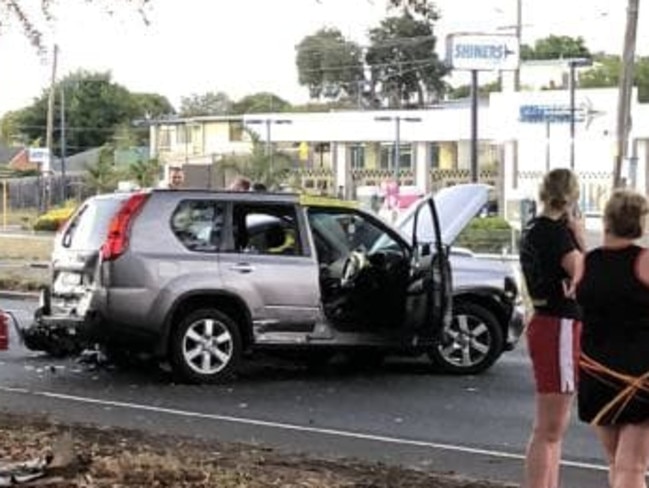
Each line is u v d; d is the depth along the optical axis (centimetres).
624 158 3419
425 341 1195
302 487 673
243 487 659
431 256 1187
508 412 1052
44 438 809
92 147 11938
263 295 1172
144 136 11556
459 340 1265
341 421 1004
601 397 554
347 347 1196
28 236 4556
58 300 1201
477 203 1334
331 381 1214
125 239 1144
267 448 851
